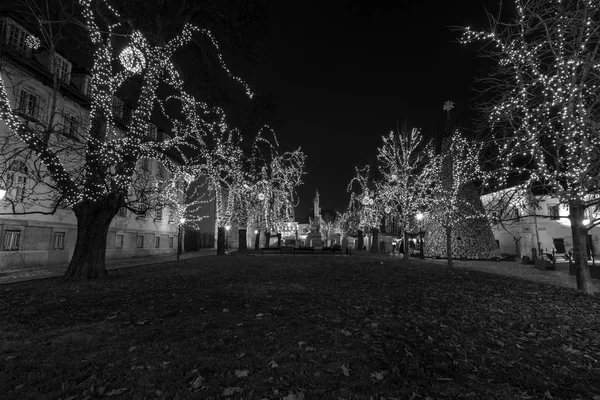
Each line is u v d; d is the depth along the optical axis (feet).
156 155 58.23
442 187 77.87
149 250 98.22
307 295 29.40
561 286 39.81
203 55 52.21
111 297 28.14
